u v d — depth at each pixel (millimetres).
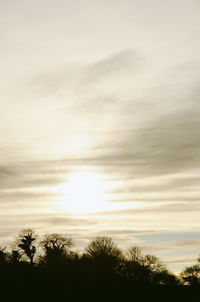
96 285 65875
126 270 73938
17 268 66312
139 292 69812
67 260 71250
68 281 64812
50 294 60531
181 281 96750
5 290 60094
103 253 73188
